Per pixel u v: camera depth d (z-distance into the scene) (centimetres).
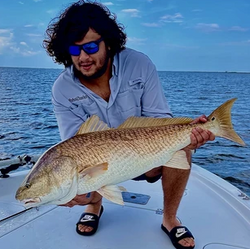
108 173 176
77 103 234
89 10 209
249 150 797
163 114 239
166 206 228
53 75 6844
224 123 188
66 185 171
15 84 3712
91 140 177
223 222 245
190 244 209
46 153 177
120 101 234
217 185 300
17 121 1195
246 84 5103
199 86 4284
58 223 242
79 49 208
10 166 301
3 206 274
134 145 182
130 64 232
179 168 197
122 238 223
